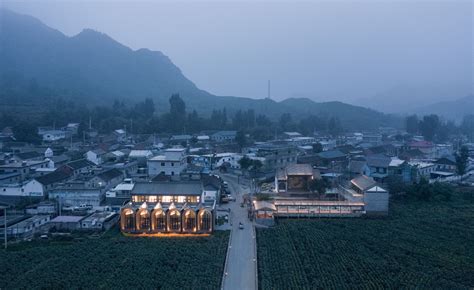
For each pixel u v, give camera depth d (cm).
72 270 6028
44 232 7756
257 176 13538
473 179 12950
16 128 18062
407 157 16562
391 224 8419
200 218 7856
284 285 5600
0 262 6269
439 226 8250
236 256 6775
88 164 12719
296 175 11038
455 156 14225
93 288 5475
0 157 13912
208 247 7075
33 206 8881
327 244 7244
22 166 11600
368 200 8994
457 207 9700
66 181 10538
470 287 5559
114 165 12938
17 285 5525
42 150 15588
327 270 6119
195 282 5669
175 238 7612
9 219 8119
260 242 7406
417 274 5947
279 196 10688
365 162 12988
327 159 15838
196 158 15425
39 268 6088
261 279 5838
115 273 5925
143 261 6406
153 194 8669
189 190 8788
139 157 15175
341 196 10450
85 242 7269
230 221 8794
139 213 7862
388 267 6203
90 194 9562
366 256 6681
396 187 10600
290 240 7500
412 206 9825
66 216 8462
